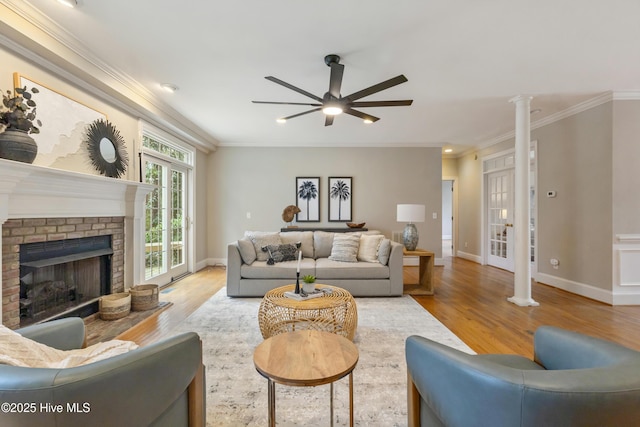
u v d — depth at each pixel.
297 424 1.48
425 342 1.17
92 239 2.88
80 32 2.22
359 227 5.54
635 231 3.34
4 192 1.88
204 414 1.31
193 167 5.11
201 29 2.18
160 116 3.70
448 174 6.95
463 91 3.30
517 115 3.47
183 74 2.89
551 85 3.15
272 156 5.84
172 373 1.07
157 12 2.00
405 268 5.65
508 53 2.51
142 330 2.64
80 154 2.65
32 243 2.27
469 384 0.94
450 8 1.94
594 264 3.55
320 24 2.12
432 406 1.09
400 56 2.55
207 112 3.99
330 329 2.25
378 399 1.68
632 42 2.34
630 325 2.76
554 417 0.81
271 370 1.17
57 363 1.21
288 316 2.27
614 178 3.33
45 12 2.00
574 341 1.20
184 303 3.43
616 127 3.32
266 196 5.84
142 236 3.49
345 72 2.83
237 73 2.87
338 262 3.83
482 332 2.61
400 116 4.16
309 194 5.83
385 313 3.09
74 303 2.74
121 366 0.92
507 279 4.65
